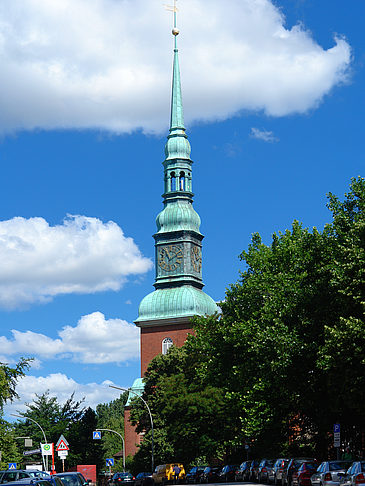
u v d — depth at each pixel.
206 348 68.44
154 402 93.62
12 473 41.19
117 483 79.38
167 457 90.94
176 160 138.25
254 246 67.06
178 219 135.62
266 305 56.62
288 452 62.38
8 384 67.31
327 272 53.38
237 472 66.12
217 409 76.50
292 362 53.78
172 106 140.50
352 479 34.94
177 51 141.00
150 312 132.88
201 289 138.88
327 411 53.88
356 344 44.09
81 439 120.88
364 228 46.69
